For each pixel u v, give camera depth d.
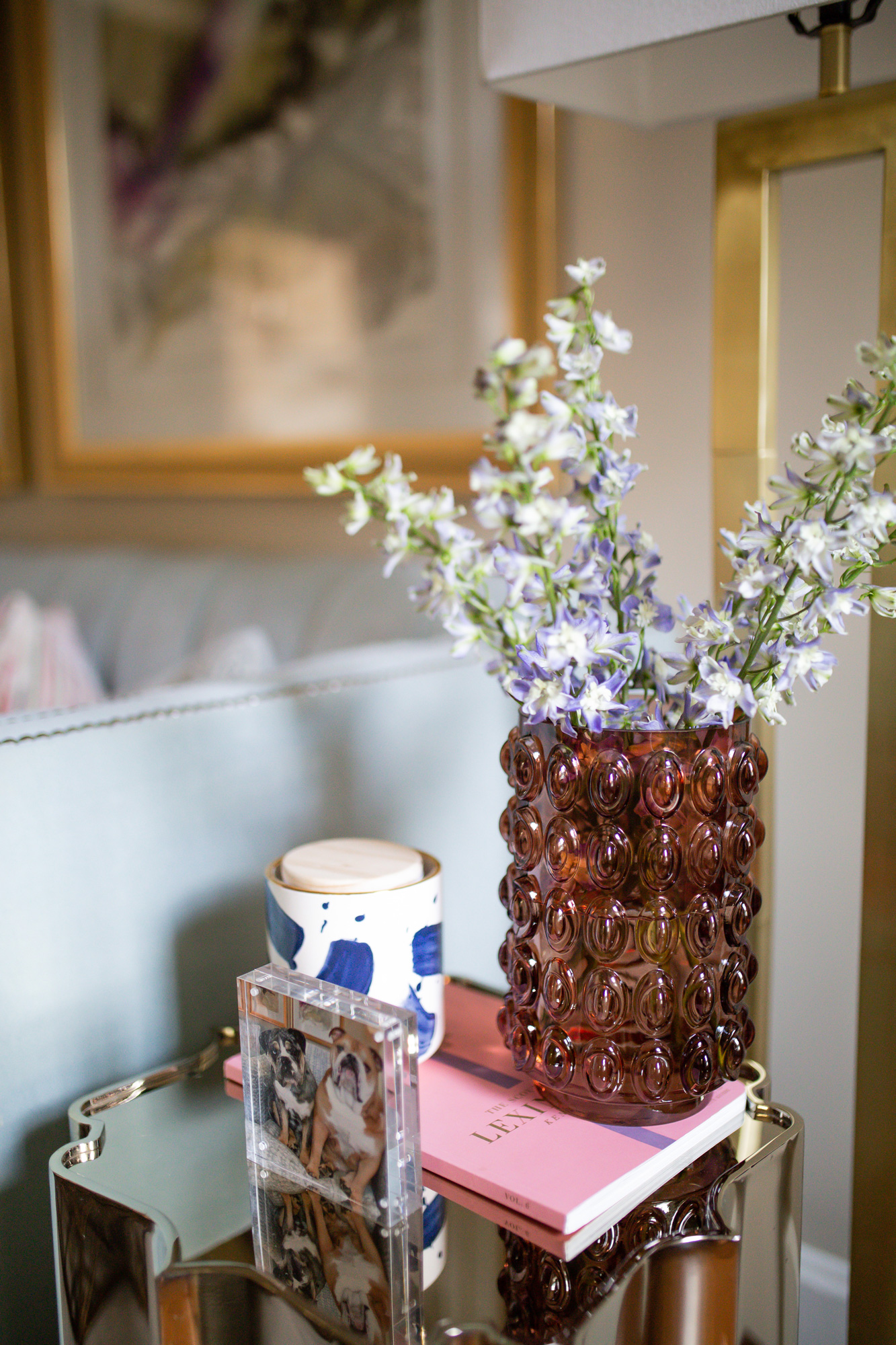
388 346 1.53
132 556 1.73
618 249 1.15
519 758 0.55
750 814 0.56
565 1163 0.53
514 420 0.46
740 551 0.56
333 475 0.52
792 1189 0.60
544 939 0.55
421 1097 0.60
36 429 2.18
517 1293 0.50
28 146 2.05
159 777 0.75
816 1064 1.08
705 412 1.08
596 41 0.66
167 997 0.77
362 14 1.49
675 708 0.60
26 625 1.41
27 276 2.13
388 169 1.49
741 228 0.74
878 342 0.53
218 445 1.81
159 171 1.84
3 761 0.67
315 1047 0.52
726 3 0.61
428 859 0.68
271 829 0.84
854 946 1.03
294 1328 0.49
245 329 1.74
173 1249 0.52
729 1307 0.53
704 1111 0.58
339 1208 0.52
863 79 0.81
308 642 1.32
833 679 1.01
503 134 1.33
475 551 0.55
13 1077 0.69
